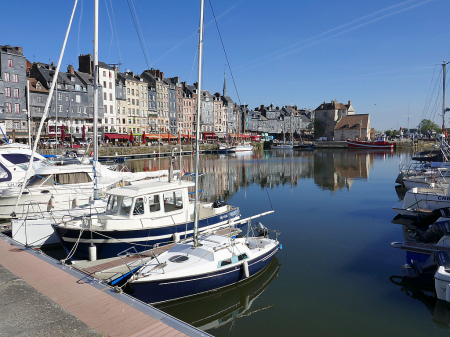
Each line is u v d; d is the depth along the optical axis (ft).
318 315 29.94
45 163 65.92
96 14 50.93
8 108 176.45
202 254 33.09
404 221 61.93
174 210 42.52
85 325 21.11
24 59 183.42
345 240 50.80
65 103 208.54
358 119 392.88
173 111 314.14
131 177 72.49
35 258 33.47
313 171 147.84
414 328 27.78
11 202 50.70
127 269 33.55
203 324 29.01
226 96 395.14
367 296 33.27
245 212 70.08
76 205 50.19
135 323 21.75
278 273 38.75
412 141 339.36
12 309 22.91
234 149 270.67
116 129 250.37
